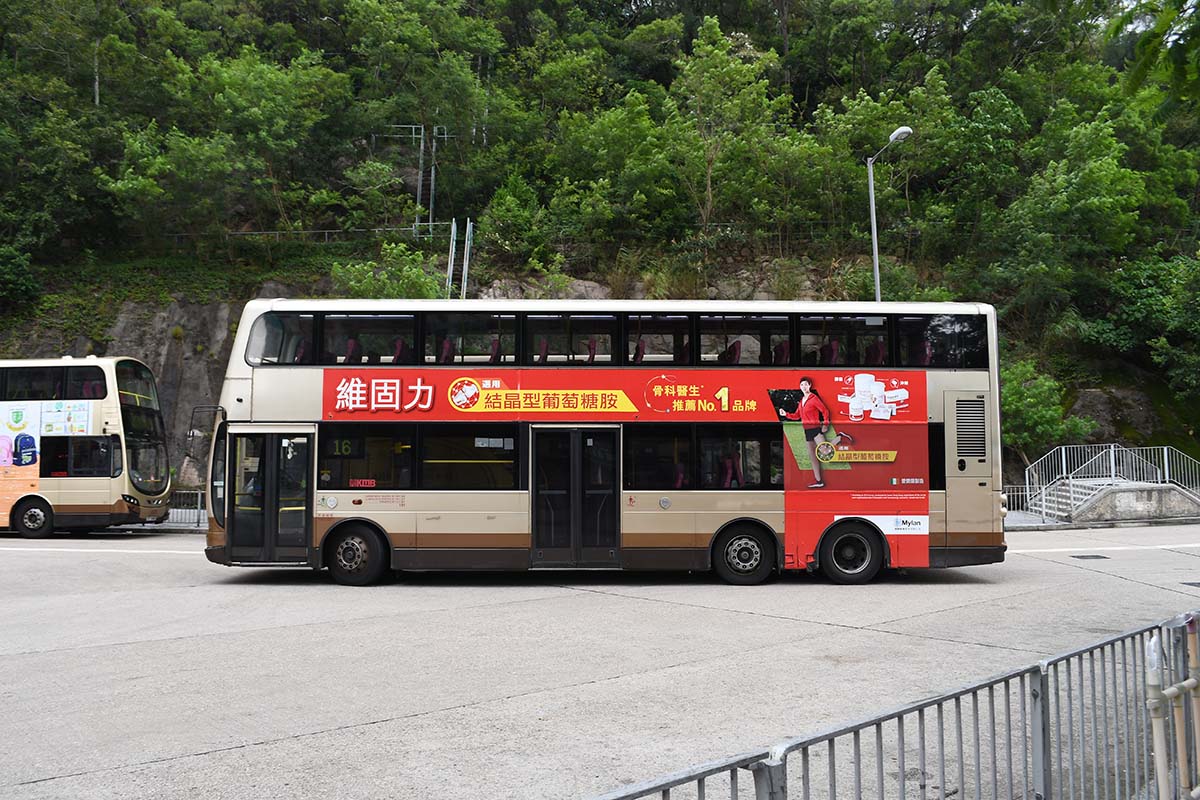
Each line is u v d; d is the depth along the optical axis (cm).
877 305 1503
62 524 2327
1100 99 4075
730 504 1472
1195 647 475
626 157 4041
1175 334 3372
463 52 4581
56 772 582
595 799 253
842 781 583
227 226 4022
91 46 3991
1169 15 652
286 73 4122
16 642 1007
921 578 1545
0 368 2383
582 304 1500
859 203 3791
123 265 3828
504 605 1267
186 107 4009
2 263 3538
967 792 557
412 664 891
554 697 764
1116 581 1488
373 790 548
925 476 1478
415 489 1465
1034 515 2733
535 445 1474
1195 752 469
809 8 4888
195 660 912
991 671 852
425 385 1483
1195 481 2880
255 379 1484
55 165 3666
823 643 989
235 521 1467
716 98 3953
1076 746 566
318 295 3794
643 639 1015
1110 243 3538
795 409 1485
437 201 4431
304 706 739
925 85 4031
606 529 1466
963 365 1500
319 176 4303
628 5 5444
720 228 3828
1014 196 3756
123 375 2417
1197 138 4272
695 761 600
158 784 559
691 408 1484
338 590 1418
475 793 543
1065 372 3403
